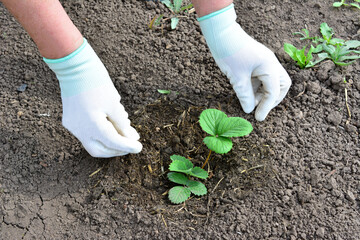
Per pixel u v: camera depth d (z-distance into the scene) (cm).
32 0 106
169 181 125
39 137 126
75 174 123
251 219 118
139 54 138
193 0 119
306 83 133
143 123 128
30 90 132
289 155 125
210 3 118
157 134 128
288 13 145
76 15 144
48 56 112
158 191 123
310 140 127
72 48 112
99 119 116
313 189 121
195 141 128
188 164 122
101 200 120
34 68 135
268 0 147
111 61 137
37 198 120
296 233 117
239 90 125
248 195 121
